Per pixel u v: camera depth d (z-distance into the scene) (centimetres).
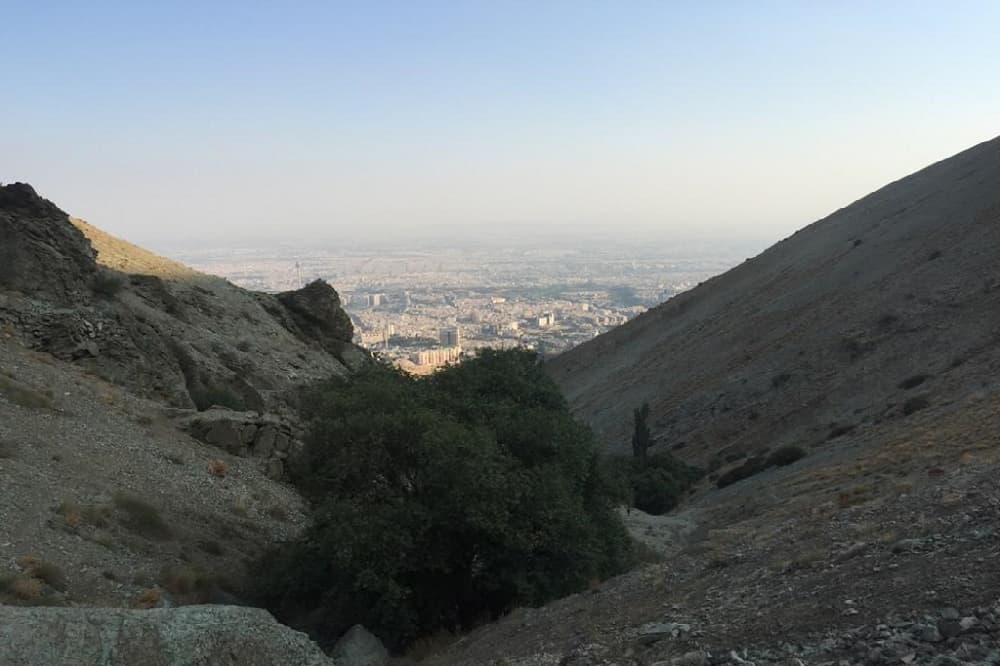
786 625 843
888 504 1351
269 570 1486
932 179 8850
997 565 803
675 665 799
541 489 1555
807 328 6538
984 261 5606
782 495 2869
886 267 6844
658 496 4378
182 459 1928
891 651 666
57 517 1334
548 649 1055
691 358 7744
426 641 1380
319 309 4462
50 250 2592
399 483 1620
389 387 1698
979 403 2866
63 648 738
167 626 811
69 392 1997
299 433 2489
